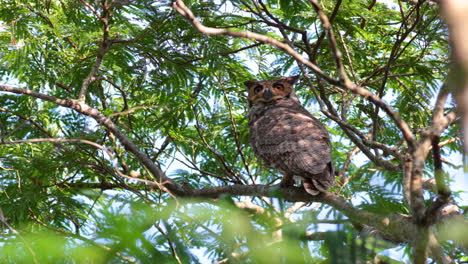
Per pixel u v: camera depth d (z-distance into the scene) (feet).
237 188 29.17
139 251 10.12
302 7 34.24
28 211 30.19
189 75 36.55
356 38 41.91
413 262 16.57
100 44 36.45
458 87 7.28
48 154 31.63
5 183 32.32
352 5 34.37
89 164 32.19
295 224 11.19
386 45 42.93
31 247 10.24
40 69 37.65
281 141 30.55
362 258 10.96
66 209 31.17
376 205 13.91
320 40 33.68
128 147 31.65
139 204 10.98
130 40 33.63
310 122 32.24
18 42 34.88
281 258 10.53
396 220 18.08
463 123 7.25
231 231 11.19
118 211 10.43
